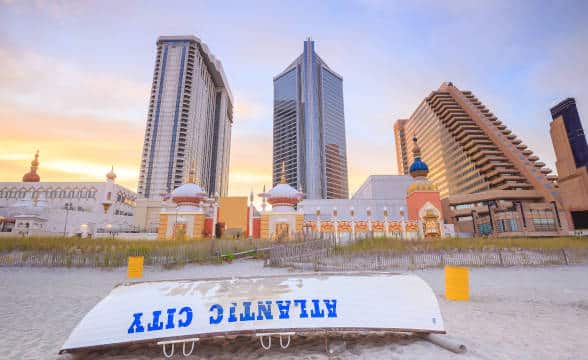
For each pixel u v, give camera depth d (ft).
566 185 242.17
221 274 52.24
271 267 60.29
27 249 67.41
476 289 38.24
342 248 70.79
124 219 219.00
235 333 16.22
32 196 255.70
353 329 16.98
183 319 16.55
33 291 37.91
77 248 68.03
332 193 504.02
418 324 17.72
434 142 401.49
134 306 16.89
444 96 395.55
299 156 513.86
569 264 63.36
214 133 496.23
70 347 15.46
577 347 17.72
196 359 16.17
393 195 205.36
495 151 302.04
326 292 18.26
